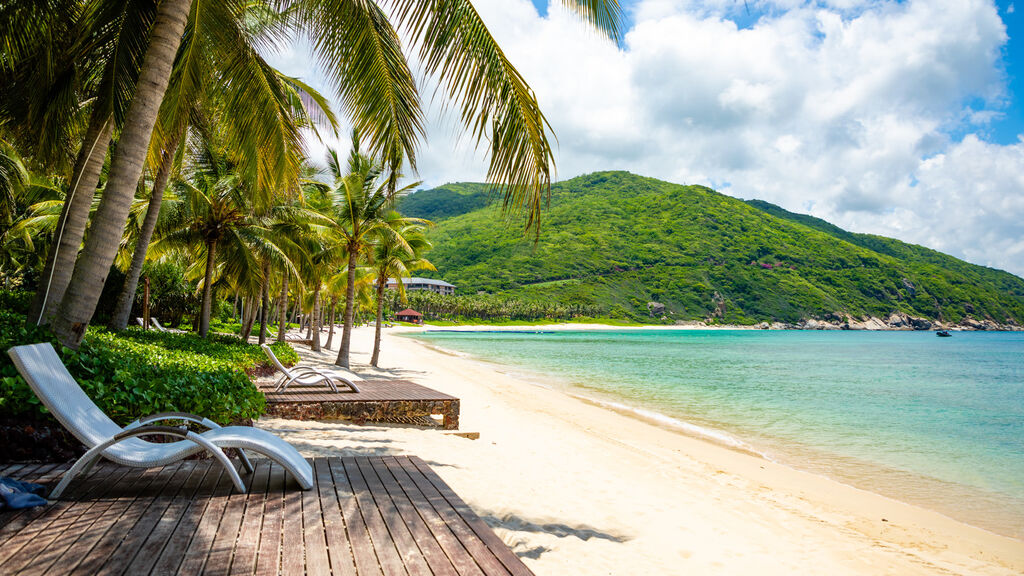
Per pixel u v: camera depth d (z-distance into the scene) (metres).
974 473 10.02
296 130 9.16
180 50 7.35
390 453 6.61
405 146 6.09
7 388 3.79
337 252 21.27
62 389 3.17
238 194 15.47
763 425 14.27
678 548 5.00
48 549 2.29
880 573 5.20
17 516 2.65
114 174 5.09
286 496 3.14
